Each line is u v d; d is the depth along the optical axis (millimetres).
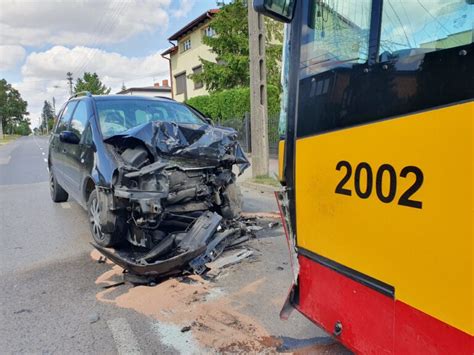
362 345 1964
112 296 3736
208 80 19062
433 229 1533
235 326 3164
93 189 5078
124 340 2998
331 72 2051
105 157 4516
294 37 2340
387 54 1729
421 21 1623
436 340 1557
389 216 1739
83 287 3949
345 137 1966
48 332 3131
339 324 2129
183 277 4098
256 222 6004
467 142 1395
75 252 5004
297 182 2381
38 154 21953
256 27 9102
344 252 2035
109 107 5512
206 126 5172
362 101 1853
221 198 5152
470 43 1409
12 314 3426
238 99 17203
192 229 4441
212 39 18328
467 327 1425
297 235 2438
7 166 15812
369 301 1898
